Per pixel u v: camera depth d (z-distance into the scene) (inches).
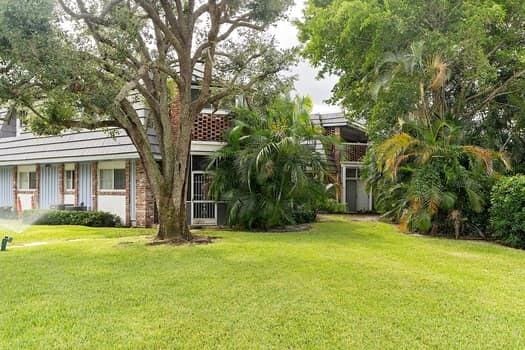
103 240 453.4
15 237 505.4
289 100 605.6
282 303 228.4
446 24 535.8
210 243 426.0
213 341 179.6
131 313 213.5
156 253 367.9
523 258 371.2
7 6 293.0
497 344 179.0
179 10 425.4
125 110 414.9
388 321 203.8
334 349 173.0
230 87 452.4
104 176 709.3
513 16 546.6
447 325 199.8
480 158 504.4
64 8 338.6
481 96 616.1
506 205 445.7
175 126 549.3
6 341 179.2
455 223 503.8
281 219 589.3
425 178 511.8
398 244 439.5
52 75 319.3
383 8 553.3
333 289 255.3
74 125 397.4
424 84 543.2
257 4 433.1
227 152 577.3
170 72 406.3
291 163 547.8
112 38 369.4
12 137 842.8
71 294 246.1
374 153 618.5
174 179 436.8
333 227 607.5
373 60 556.1
